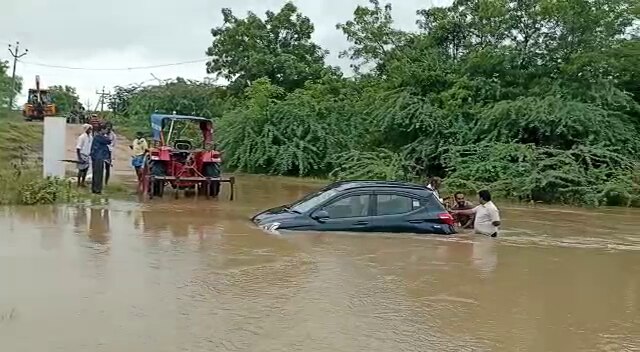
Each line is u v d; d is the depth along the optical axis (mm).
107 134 19000
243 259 8930
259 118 31188
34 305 6434
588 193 21031
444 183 23219
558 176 21281
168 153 17844
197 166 18484
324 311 6598
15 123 35438
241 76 44531
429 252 10133
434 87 27766
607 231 14203
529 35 27047
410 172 25641
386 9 39031
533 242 11898
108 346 5383
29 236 10148
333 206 11766
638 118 25109
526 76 26484
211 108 45031
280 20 46156
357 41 38875
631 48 25031
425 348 5617
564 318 6668
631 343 5930
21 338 5500
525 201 21750
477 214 12641
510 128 24438
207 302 6746
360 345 5629
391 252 9914
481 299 7305
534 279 8430
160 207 15156
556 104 23484
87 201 15438
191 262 8602
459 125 25562
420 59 29156
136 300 6715
